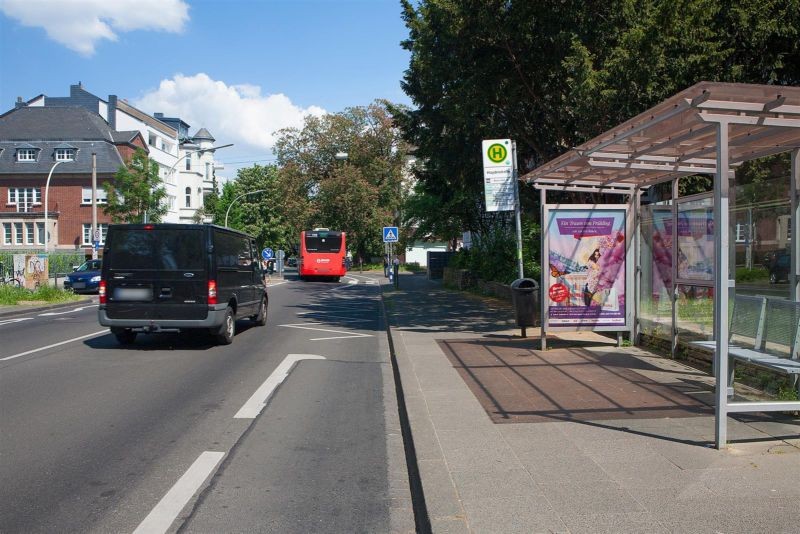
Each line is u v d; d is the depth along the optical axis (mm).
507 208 12555
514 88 14133
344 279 48656
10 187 55125
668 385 7773
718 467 4879
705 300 8656
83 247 55094
